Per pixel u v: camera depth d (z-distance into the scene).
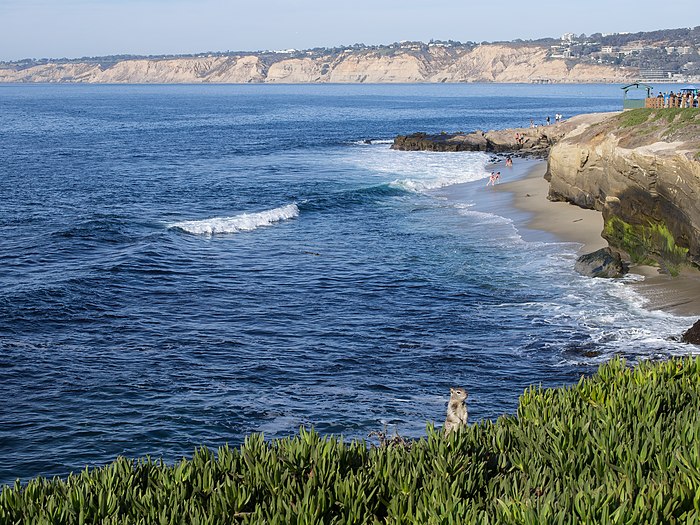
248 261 36.31
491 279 31.66
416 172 69.06
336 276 33.22
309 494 8.38
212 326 26.62
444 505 8.05
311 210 50.00
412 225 44.22
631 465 8.85
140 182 64.31
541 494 8.45
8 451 17.41
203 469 9.20
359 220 46.47
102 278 32.44
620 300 28.00
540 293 29.41
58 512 8.23
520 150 89.88
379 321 26.94
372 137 115.44
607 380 12.90
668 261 30.45
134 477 9.21
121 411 19.58
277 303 29.39
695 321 25.41
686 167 28.11
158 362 23.08
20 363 22.69
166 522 7.91
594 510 7.83
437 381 21.48
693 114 36.28
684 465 8.98
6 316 26.94
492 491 8.60
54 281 31.58
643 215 31.70
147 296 30.30
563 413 10.73
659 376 12.91
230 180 65.31
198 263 35.81
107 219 46.22
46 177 67.19
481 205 49.94
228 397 20.50
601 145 41.19
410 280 32.12
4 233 42.62
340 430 18.50
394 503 8.21
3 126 131.50
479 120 158.88
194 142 104.56
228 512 8.37
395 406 19.86
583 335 24.70
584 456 9.34
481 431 10.59
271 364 22.94
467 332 25.48
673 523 7.70
